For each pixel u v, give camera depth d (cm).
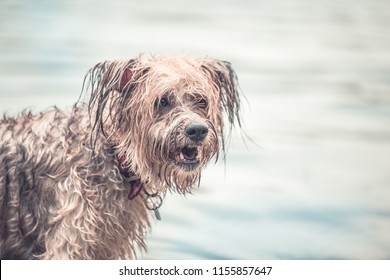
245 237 695
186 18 1878
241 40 1641
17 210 568
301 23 1852
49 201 557
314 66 1409
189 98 550
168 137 535
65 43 1454
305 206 766
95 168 552
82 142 555
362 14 1948
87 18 1756
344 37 1675
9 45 1398
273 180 834
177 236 700
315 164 877
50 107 808
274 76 1329
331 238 700
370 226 725
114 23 1731
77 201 548
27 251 567
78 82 1151
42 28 1588
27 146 572
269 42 1620
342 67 1403
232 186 815
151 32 1655
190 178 570
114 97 559
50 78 1166
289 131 1008
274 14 1983
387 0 2161
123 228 566
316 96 1191
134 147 552
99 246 559
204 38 1636
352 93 1215
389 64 1428
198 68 568
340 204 772
